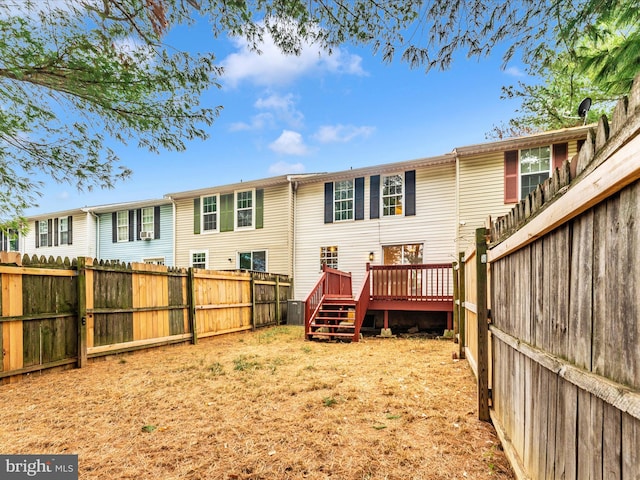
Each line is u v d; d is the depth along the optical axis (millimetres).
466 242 9281
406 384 4066
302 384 4078
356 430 2805
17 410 3293
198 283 7402
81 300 5035
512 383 2303
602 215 1176
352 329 8852
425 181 10180
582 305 1316
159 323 6469
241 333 8641
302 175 11539
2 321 4113
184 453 2443
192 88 5102
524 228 1933
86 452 2467
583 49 4082
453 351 6152
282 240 11828
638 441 958
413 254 10266
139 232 14336
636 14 3359
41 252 16078
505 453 2336
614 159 1024
